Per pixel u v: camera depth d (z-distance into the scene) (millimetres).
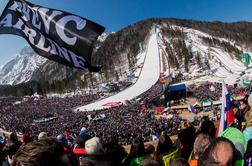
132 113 85438
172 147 7723
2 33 9203
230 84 130500
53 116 109375
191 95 111250
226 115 7414
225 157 3252
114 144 6137
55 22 8625
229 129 4387
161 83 151000
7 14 9195
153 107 96750
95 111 96625
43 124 79562
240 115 7652
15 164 2639
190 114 77250
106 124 68062
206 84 130750
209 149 3379
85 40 8367
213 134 7180
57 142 2816
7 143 7391
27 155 2609
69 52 8547
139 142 7398
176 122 55281
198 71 197625
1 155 7137
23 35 9078
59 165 2709
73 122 78250
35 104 156000
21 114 123125
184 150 6801
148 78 191125
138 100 115938
